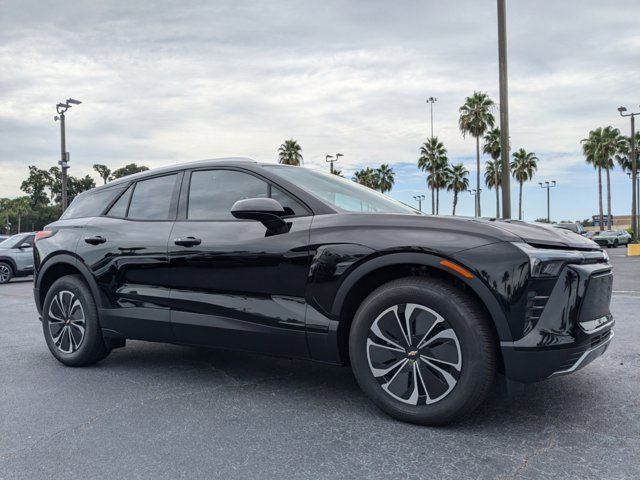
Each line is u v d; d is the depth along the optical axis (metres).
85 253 4.13
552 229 3.00
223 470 2.37
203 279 3.52
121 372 4.07
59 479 2.31
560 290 2.64
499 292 2.61
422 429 2.80
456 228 2.81
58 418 3.07
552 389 3.44
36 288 4.49
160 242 3.74
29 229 120.44
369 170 68.88
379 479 2.26
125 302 3.88
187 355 4.60
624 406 3.10
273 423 2.93
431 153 59.19
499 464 2.38
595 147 55.78
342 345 3.08
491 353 2.66
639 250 24.42
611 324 3.02
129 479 2.30
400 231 2.91
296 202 3.36
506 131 10.76
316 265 3.08
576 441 2.61
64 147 24.58
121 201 4.23
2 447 2.66
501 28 10.84
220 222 3.57
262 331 3.25
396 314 2.86
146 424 2.95
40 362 4.45
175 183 3.96
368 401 3.29
